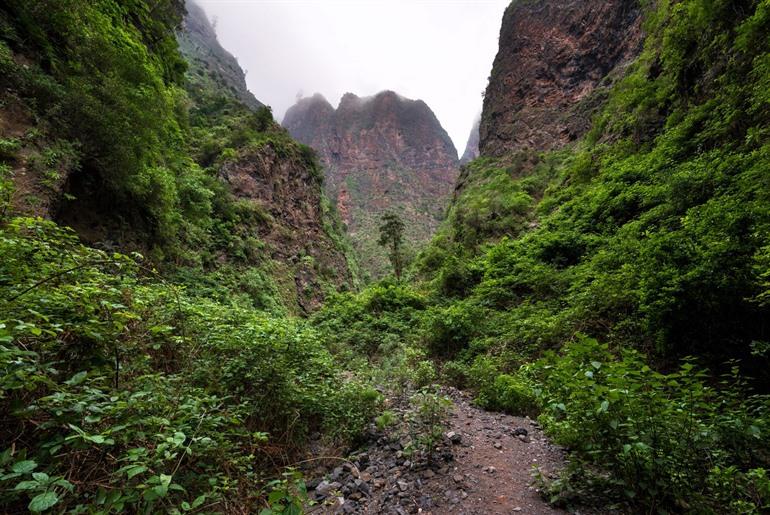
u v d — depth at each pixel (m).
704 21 13.67
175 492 2.38
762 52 10.17
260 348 4.91
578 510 3.01
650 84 18.62
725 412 3.62
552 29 59.53
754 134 8.95
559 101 53.50
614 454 3.03
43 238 3.81
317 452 4.54
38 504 1.44
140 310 4.15
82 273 3.60
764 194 6.54
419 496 3.48
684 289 5.62
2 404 2.12
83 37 11.05
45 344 2.50
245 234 28.78
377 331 14.56
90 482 1.99
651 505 2.79
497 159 55.50
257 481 2.99
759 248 5.26
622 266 8.57
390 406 5.95
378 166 191.75
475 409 6.33
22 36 9.52
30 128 8.14
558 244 14.50
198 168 26.38
